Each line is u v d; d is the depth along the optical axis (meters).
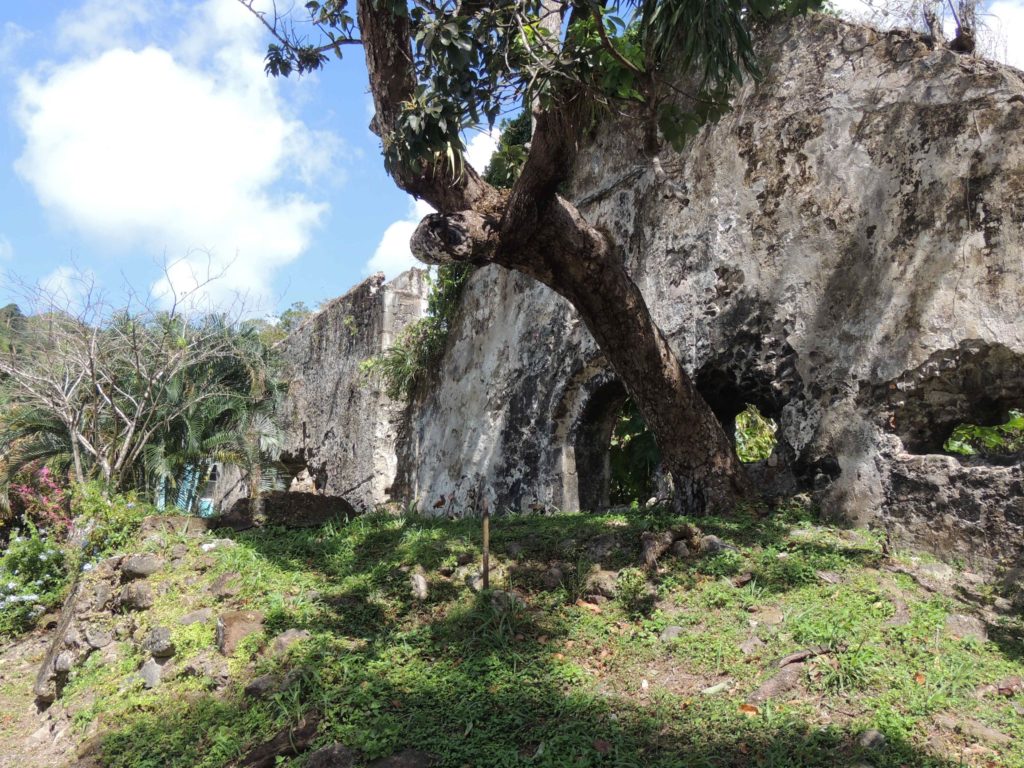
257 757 4.17
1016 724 3.92
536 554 6.21
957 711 4.03
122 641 5.91
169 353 15.21
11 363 14.53
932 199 6.32
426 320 12.77
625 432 9.77
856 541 6.18
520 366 10.19
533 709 4.29
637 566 5.83
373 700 4.43
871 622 4.84
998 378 5.95
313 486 16.97
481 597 5.50
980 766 3.59
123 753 4.64
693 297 8.05
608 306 6.71
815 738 3.79
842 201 6.93
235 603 5.84
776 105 7.54
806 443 6.93
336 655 4.96
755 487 7.34
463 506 10.95
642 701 4.36
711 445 7.08
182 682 5.22
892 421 6.42
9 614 8.70
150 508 8.34
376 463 13.49
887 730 3.80
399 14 5.58
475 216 6.27
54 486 13.65
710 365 7.78
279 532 7.34
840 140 7.02
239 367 16.48
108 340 14.67
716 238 7.90
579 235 6.48
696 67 6.69
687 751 3.81
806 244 7.15
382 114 6.39
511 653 4.91
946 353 6.10
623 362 6.97
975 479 5.84
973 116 6.16
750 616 5.07
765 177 7.55
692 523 6.50
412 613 5.59
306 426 16.88
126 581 6.47
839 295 6.86
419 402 12.93
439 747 3.97
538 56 6.23
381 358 13.59
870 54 6.93
